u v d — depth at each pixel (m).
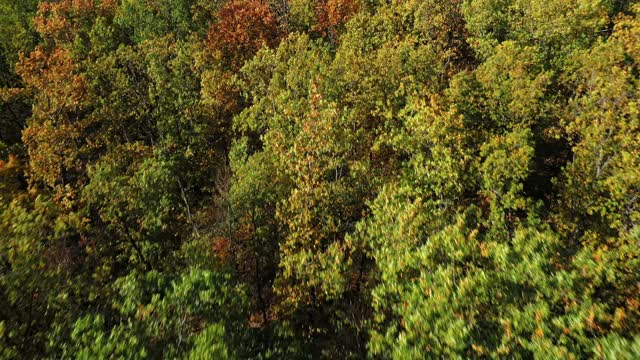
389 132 44.97
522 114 42.34
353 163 34.97
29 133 53.16
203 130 57.28
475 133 42.41
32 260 22.33
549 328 16.34
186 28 79.38
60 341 19.27
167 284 24.03
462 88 46.50
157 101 61.09
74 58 71.75
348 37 65.69
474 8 60.97
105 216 36.69
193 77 63.00
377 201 28.47
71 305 22.66
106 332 18.75
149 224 36.19
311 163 34.91
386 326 23.98
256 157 40.09
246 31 72.81
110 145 57.69
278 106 47.78
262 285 40.91
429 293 18.78
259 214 38.84
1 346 18.00
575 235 34.50
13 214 25.31
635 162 32.16
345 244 27.73
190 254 32.09
